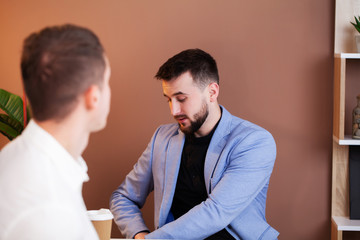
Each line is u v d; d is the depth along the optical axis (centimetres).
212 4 253
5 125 246
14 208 75
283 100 254
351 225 234
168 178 204
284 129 255
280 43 251
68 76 81
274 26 251
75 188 83
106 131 264
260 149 195
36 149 81
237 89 255
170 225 183
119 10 258
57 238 74
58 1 260
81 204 85
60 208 76
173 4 255
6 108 239
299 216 258
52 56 81
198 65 192
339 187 250
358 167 245
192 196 203
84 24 260
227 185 188
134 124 263
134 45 259
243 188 189
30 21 263
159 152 211
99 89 85
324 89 251
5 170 79
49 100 81
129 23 258
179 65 191
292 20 250
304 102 253
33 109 83
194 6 254
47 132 84
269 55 252
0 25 264
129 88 261
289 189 257
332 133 253
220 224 184
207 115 198
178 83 191
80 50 81
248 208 198
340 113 230
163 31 257
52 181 78
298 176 257
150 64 259
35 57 81
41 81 81
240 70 254
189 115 194
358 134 233
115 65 260
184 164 205
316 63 251
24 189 76
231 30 253
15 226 74
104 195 268
